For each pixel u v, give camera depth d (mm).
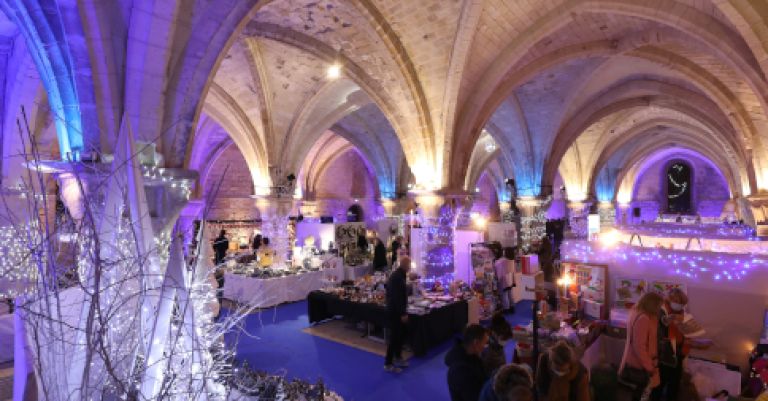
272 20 8281
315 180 21297
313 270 10461
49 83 3691
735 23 5133
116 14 3742
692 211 24719
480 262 8766
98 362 1555
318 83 11102
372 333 7516
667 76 12039
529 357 4605
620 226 11250
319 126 12844
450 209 10047
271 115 11406
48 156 3104
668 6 7117
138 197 1868
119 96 3746
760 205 9430
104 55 3648
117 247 1698
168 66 3971
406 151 10008
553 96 12797
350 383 5559
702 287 5066
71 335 1612
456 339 3537
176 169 3963
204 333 2080
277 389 3209
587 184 18328
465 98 9586
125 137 1950
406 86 9141
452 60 8359
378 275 9258
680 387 4184
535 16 8297
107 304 1657
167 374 1552
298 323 8211
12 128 6961
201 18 4129
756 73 6605
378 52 8984
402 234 16109
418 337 6438
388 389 5395
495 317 4316
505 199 21625
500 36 8641
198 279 2428
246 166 18625
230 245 15148
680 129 18750
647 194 26094
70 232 1621
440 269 9836
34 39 3666
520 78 10023
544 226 14812
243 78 10648
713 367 4301
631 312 4105
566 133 14148
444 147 9453
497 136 14648
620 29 9188
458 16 7746
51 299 1594
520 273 9891
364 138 18156
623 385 4109
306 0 7539
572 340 4410
